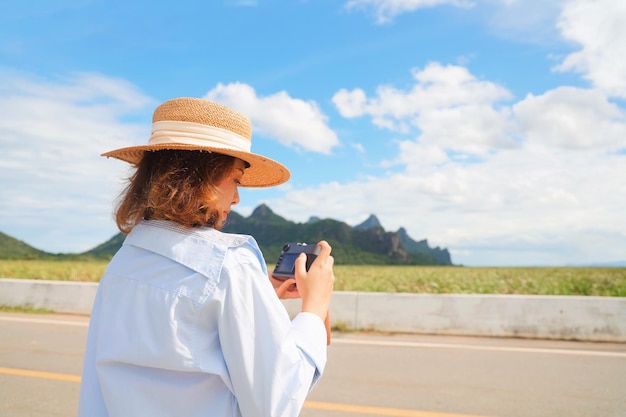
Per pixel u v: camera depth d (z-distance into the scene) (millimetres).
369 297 7785
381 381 5184
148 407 1045
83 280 16891
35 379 5242
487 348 6555
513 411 4359
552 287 13820
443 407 4449
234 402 1052
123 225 1234
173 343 1026
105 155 1284
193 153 1162
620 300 7020
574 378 5266
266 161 1267
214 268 1050
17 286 9742
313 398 4684
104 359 1095
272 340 1016
